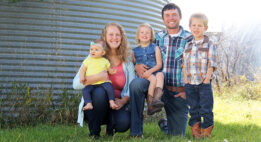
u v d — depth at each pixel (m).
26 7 5.04
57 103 5.09
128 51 3.63
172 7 4.02
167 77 4.00
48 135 3.78
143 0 5.99
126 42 3.62
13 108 4.85
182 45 4.02
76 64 5.30
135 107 3.39
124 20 5.71
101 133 4.04
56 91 5.15
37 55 5.08
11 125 4.69
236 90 10.20
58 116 4.98
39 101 4.95
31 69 5.04
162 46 4.08
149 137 3.59
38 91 5.01
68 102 5.01
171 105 4.09
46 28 5.14
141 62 3.80
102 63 3.41
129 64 3.67
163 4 6.57
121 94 3.58
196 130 3.76
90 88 3.35
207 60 3.65
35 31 5.09
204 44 3.68
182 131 4.04
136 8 5.88
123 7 5.70
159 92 3.47
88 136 3.60
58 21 5.21
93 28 5.43
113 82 3.56
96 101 3.26
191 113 3.77
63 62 5.22
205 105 3.64
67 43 5.26
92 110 3.31
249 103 8.06
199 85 3.68
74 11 5.30
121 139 3.46
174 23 4.00
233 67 11.77
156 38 4.17
